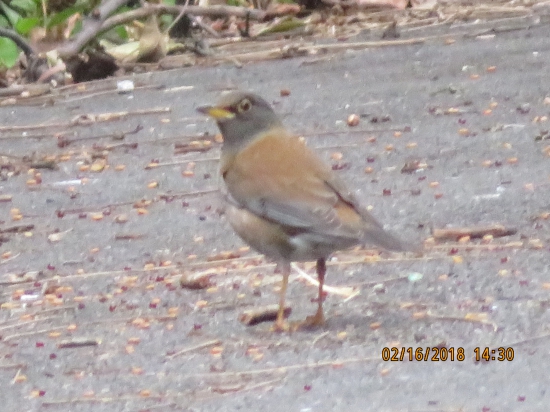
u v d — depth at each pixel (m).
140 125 17.70
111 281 11.57
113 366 9.27
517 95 17.73
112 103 19.25
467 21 24.20
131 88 20.27
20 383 9.01
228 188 9.95
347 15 26.17
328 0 26.34
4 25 23.61
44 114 18.84
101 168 15.70
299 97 18.64
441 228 12.31
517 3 25.67
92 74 21.62
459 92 18.19
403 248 9.23
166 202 14.16
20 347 9.84
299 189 9.61
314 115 17.50
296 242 9.64
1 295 11.31
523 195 13.23
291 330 9.87
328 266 11.52
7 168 15.96
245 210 9.80
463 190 13.62
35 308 10.90
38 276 11.83
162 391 8.66
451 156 15.05
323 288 10.82
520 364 8.67
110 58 21.58
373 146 15.77
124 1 22.55
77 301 11.02
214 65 21.83
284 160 9.84
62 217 13.84
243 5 26.36
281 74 20.61
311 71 20.66
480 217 12.59
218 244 12.53
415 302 10.35
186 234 12.92
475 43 21.86
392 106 17.69
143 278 11.62
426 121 16.81
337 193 9.65
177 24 24.52
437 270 11.13
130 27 23.66
